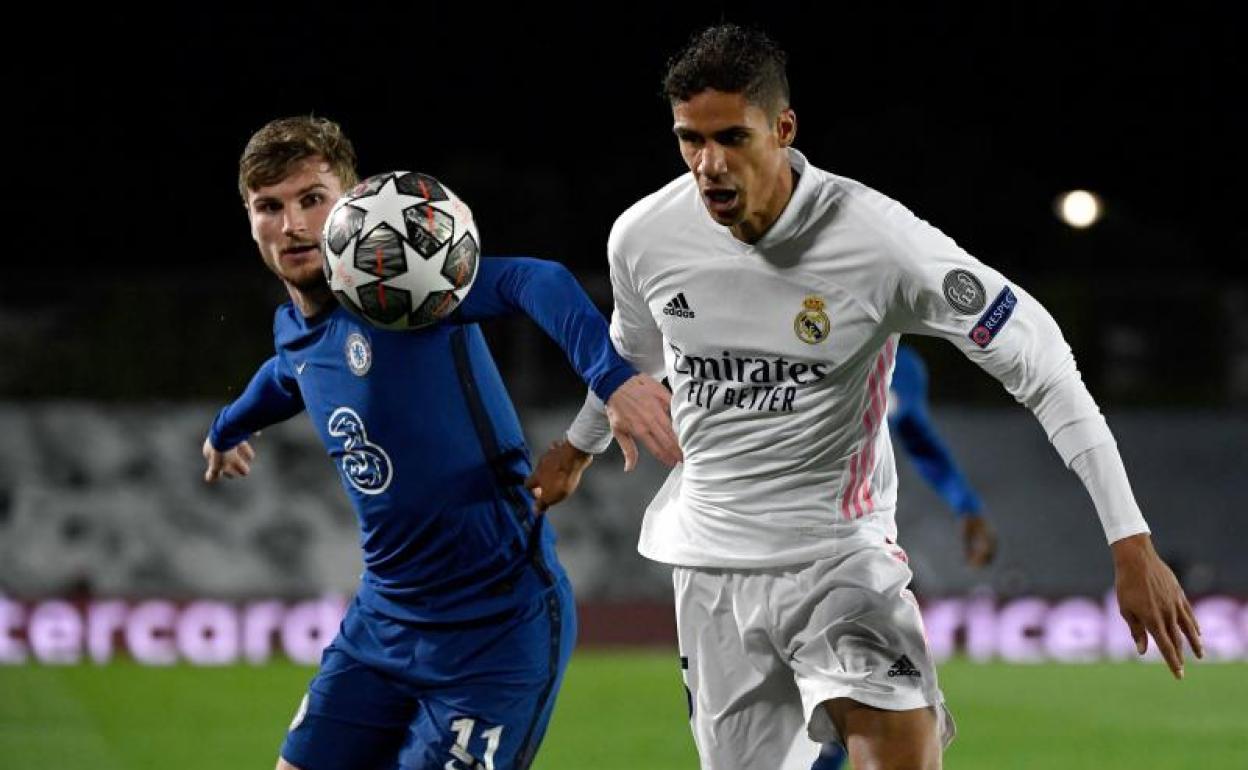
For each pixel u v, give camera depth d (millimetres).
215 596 60562
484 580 19297
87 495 60562
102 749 37500
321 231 19094
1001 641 61406
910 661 19719
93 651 57969
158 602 59781
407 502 19234
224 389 63344
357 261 18141
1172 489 64812
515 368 63188
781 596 20250
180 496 60906
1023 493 63844
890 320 19250
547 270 18766
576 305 18422
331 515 61219
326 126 19484
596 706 43969
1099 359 66938
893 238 18781
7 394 62469
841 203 19000
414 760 19344
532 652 19469
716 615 20891
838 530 20125
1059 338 18812
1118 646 61719
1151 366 67000
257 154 19031
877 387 19844
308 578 60969
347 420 19453
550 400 63188
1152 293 67000
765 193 18484
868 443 20047
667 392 17781
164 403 62812
